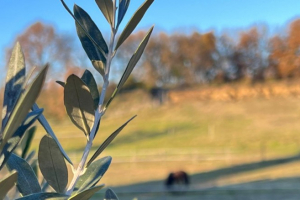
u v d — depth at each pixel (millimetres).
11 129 321
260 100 25922
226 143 19719
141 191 11289
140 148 20328
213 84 29391
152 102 28969
